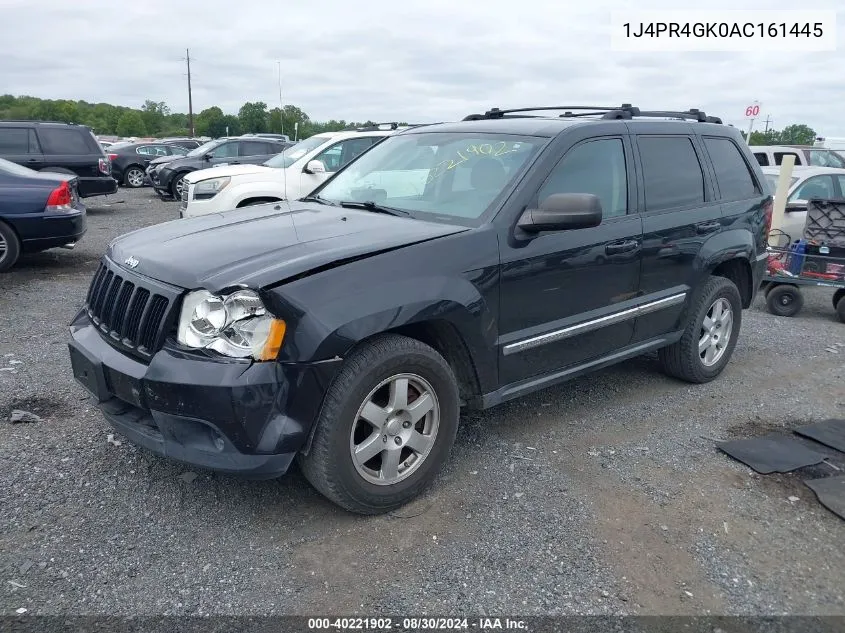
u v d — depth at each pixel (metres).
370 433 3.29
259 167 10.01
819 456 4.07
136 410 3.28
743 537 3.25
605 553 3.09
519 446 4.12
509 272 3.65
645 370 5.62
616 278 4.28
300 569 2.92
